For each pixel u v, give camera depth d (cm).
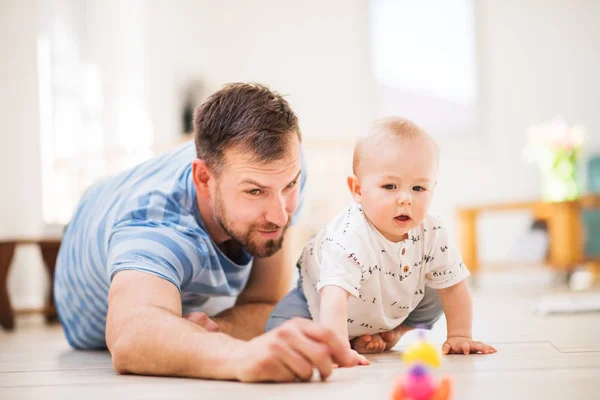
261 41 645
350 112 633
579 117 607
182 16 614
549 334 173
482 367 114
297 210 172
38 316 377
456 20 623
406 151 130
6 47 429
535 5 613
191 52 623
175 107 598
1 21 429
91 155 472
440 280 141
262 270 174
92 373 128
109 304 120
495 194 612
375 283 137
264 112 125
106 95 516
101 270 155
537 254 473
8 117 424
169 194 142
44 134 442
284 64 642
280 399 87
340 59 636
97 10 512
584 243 491
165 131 583
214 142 128
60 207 453
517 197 609
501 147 614
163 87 586
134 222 137
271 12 645
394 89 629
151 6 574
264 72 643
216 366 102
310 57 639
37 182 432
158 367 108
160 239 130
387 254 136
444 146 620
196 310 156
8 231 416
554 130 474
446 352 134
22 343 224
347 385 97
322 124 635
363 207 135
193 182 139
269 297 176
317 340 97
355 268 133
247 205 127
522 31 614
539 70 612
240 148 124
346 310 130
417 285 142
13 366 150
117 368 114
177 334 107
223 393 92
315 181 527
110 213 152
